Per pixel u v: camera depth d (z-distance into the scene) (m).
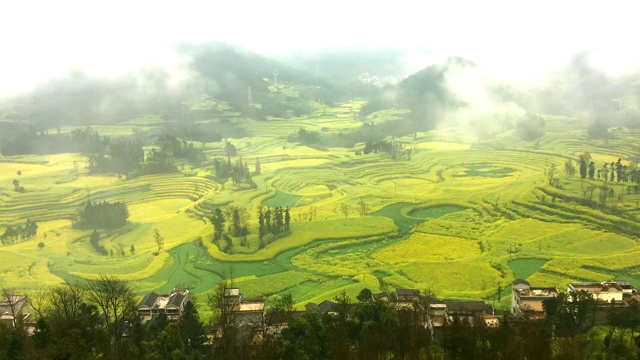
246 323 137.25
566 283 181.62
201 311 163.62
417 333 119.88
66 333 112.94
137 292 188.12
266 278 196.62
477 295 173.88
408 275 193.62
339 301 147.25
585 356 112.69
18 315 135.25
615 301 147.38
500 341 112.19
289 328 126.81
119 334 126.69
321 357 114.50
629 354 107.88
